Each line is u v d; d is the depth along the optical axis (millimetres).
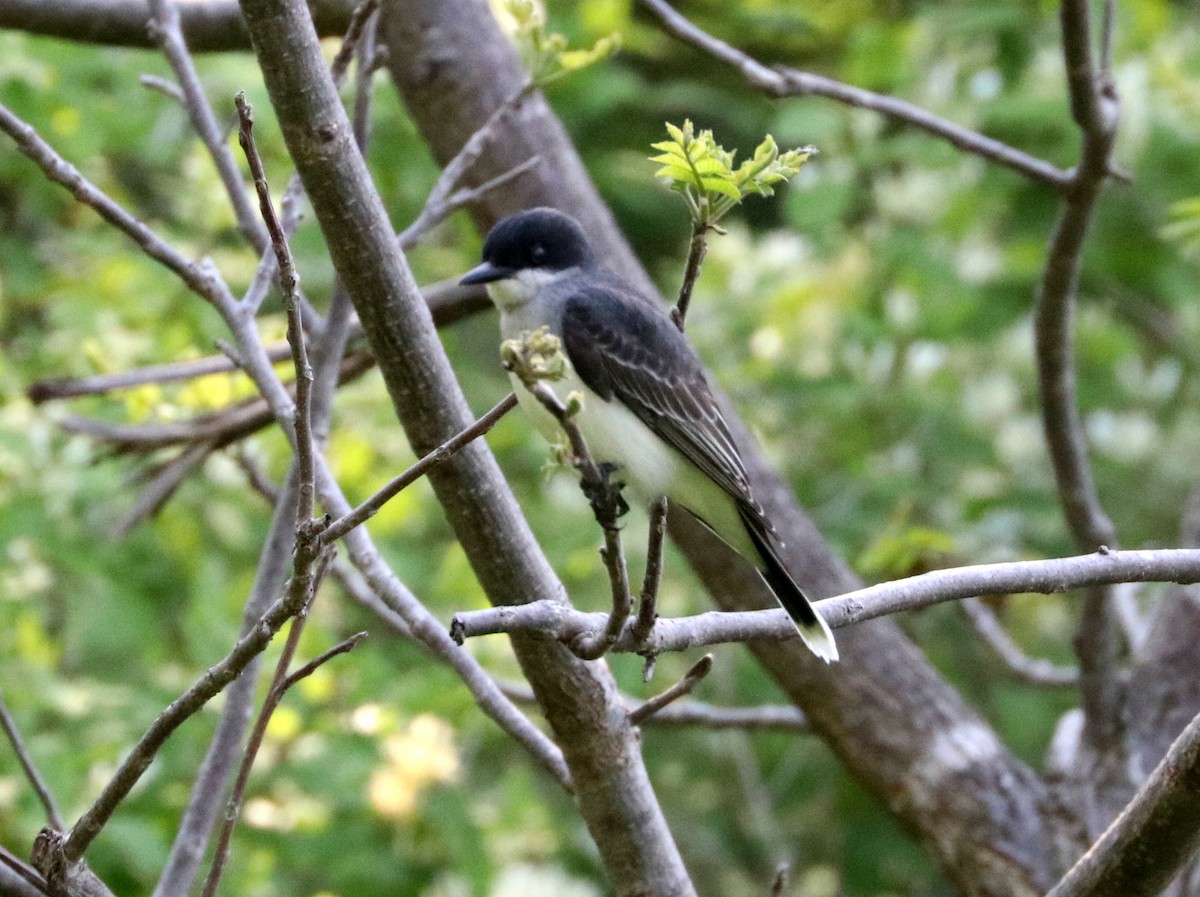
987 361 15938
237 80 13133
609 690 6801
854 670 9586
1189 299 14180
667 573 14516
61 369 11867
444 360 6562
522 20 7762
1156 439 16312
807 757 15609
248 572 13414
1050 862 9055
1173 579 6660
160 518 12672
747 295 14961
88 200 6918
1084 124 8242
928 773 9406
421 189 14148
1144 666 9289
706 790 16125
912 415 14898
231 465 12445
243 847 10734
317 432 7523
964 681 15188
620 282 8352
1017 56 14164
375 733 10922
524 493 15047
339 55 6980
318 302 14289
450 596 12281
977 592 6508
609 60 15484
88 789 10367
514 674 11891
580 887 13648
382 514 12406
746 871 16078
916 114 9070
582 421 7898
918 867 15570
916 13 15758
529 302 8172
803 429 15227
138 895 10398
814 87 9266
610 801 6848
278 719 10492
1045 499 14742
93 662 12664
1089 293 15445
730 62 9383
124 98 13117
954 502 14758
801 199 14266
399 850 11195
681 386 7941
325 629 11641
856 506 14156
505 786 12781
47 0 9266
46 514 11312
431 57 10211
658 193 17766
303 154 6156
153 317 12297
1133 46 13766
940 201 14984
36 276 13234
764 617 6121
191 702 5066
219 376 9273
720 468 7820
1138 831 5859
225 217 12695
